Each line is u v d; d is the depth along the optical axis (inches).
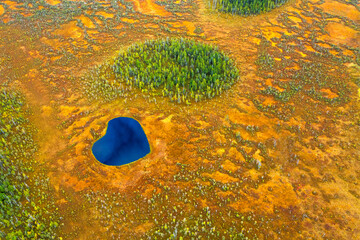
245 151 1424.7
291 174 1312.7
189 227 1091.9
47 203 1187.9
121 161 1385.3
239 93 1822.1
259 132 1540.4
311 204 1181.1
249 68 2080.5
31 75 1994.3
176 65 2012.8
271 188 1247.5
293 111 1678.2
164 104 1724.9
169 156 1405.0
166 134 1529.3
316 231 1083.3
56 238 1066.1
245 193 1227.9
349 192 1226.6
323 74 2004.2
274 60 2176.4
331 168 1336.1
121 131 1556.3
